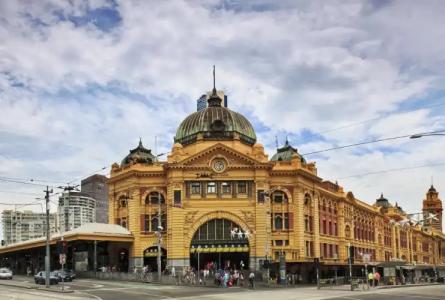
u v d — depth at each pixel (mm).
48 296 51156
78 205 134250
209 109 100500
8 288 63031
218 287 68375
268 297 51125
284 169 93688
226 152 91250
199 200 90312
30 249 105688
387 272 92312
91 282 73188
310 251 96938
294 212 93375
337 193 114188
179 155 91562
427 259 190500
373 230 137625
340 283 86938
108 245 97312
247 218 89688
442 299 50188
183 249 88500
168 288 63625
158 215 85250
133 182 94312
